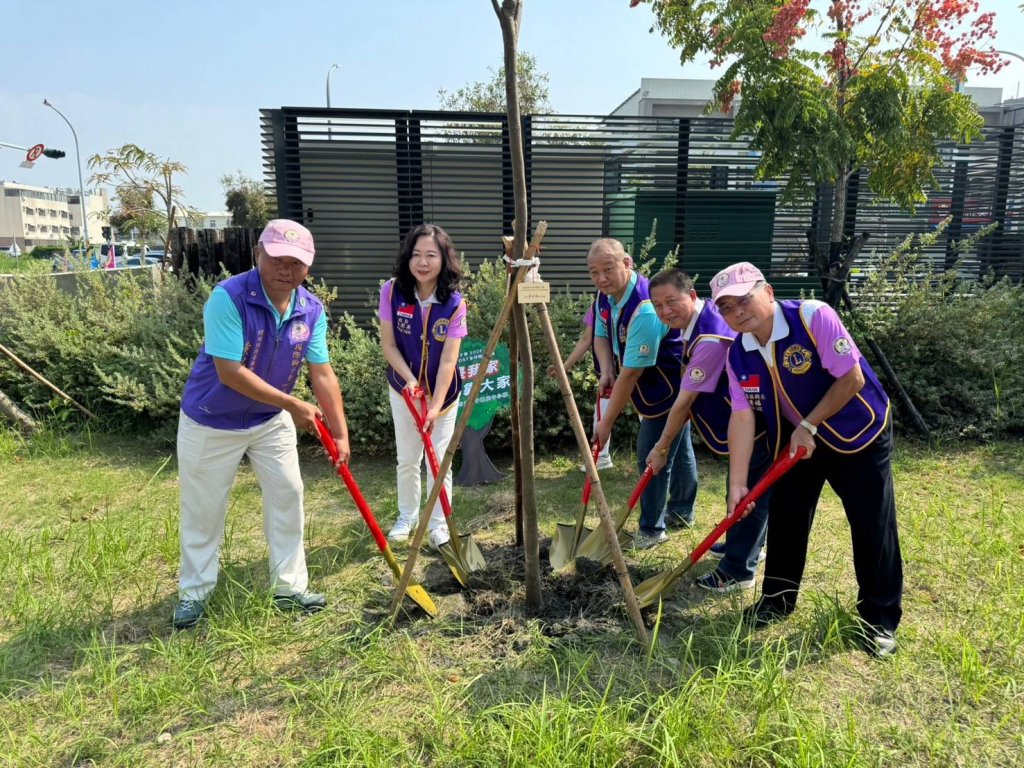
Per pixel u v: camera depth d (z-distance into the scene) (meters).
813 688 2.80
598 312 4.21
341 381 5.91
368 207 7.51
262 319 3.03
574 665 2.90
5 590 3.58
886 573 3.01
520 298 3.02
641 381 3.99
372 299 6.94
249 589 3.55
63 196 115.50
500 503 4.90
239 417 3.19
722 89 5.88
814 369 2.84
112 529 4.27
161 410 6.10
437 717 2.59
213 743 2.56
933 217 8.09
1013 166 8.15
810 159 5.41
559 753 2.36
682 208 7.44
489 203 7.61
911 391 6.47
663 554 4.05
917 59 5.66
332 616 3.34
